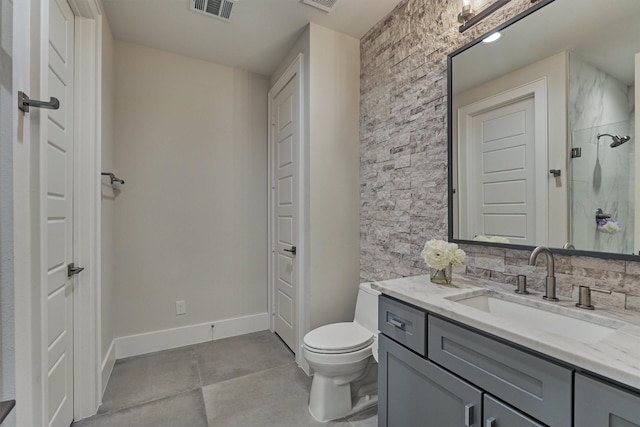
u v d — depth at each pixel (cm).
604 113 110
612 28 108
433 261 142
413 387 124
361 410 183
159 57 259
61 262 151
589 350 76
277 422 171
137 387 203
